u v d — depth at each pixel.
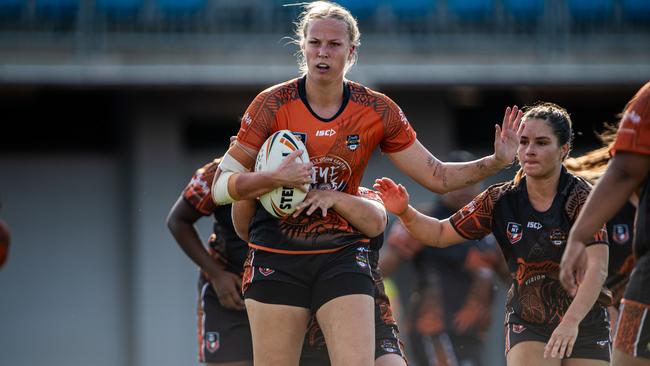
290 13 53.06
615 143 13.89
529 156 18.97
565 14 53.94
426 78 49.62
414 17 55.91
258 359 17.44
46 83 47.16
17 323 50.47
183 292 49.66
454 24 55.16
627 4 56.22
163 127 49.50
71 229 50.75
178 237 23.11
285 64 50.31
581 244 13.60
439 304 34.06
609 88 50.50
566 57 53.31
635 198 18.17
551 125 18.97
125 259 50.84
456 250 34.03
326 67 16.95
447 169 18.11
